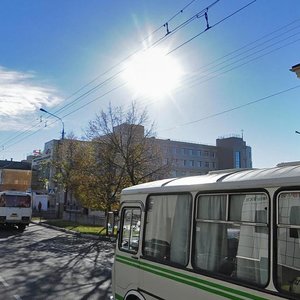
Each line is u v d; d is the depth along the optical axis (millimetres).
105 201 27297
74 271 12727
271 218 4039
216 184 4832
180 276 5238
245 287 4215
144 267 6094
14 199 30219
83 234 25547
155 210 6094
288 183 3904
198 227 5082
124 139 26625
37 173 78250
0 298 9125
